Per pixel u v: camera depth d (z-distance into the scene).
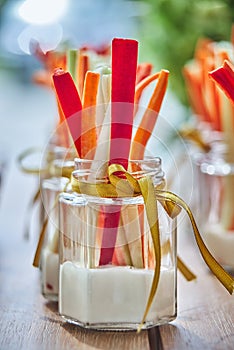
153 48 0.83
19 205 0.97
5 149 1.23
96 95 0.45
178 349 0.42
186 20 0.80
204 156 0.65
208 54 0.64
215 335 0.45
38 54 0.62
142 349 0.42
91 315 0.44
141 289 0.44
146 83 0.47
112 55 0.43
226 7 0.78
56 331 0.46
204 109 0.67
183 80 0.81
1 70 1.36
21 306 0.52
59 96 0.45
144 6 0.88
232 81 0.46
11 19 1.26
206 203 0.64
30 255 0.68
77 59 0.51
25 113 1.40
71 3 1.22
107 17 1.22
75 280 0.45
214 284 0.57
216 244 0.63
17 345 0.43
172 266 0.46
